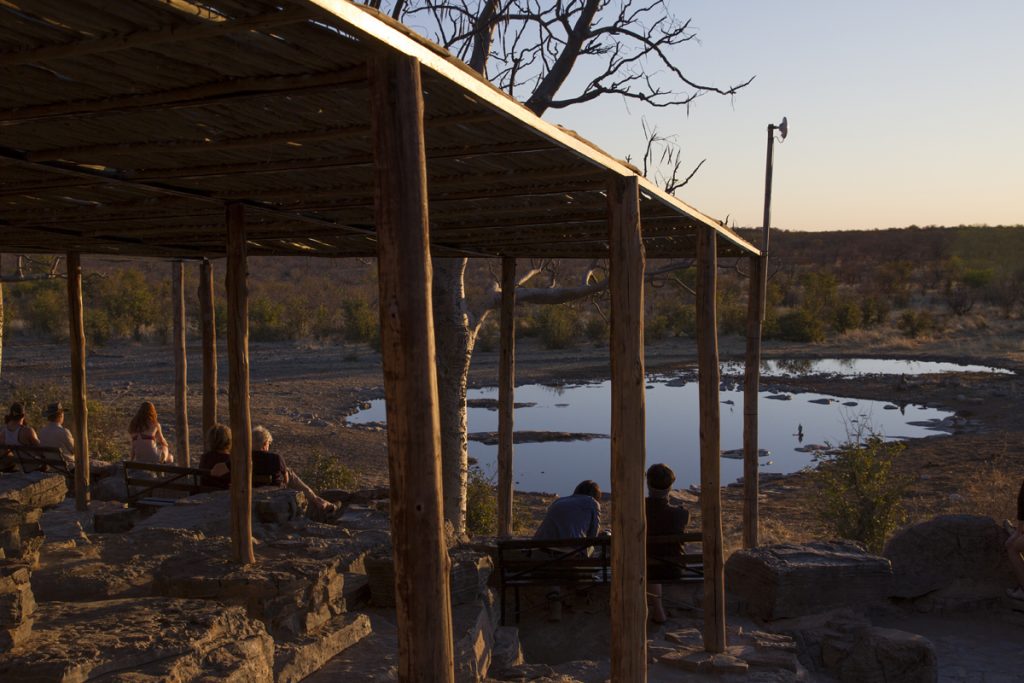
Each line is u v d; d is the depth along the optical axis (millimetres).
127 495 9570
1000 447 20406
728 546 11523
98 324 41188
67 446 11352
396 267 2941
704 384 6801
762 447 22062
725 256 9227
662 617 7746
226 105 3611
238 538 5852
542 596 8000
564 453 21578
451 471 12656
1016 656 7613
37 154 4551
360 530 7500
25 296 49500
